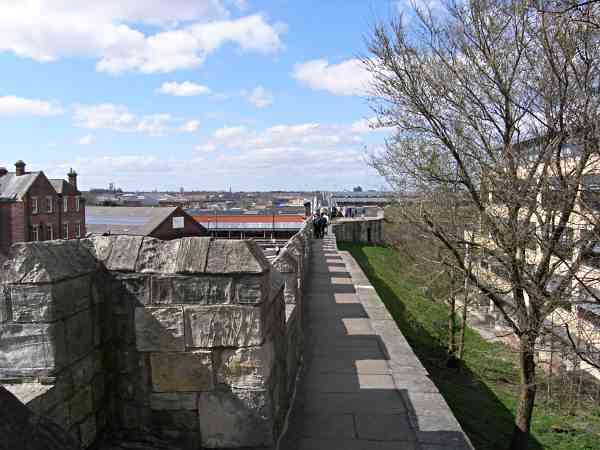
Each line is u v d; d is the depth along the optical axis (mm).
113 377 3648
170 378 3592
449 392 13078
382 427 4996
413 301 22281
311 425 5035
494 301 8961
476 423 11375
